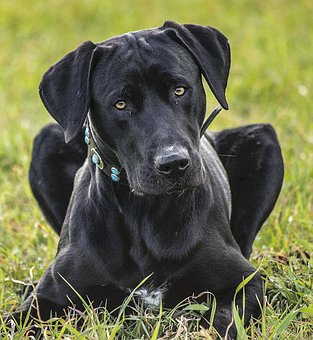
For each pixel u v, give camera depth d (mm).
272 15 18375
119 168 8273
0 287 9227
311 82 15125
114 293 8391
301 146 12477
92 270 8398
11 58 18203
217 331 7762
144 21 19172
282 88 15062
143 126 7918
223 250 8461
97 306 8469
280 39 17125
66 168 10016
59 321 8016
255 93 15148
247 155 10016
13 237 10719
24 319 8305
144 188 7844
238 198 9898
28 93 16406
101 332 7551
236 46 17281
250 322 7859
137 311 8203
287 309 8188
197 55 8328
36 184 10117
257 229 9750
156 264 8289
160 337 7852
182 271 8305
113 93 8023
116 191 8336
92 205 8500
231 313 7961
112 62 8117
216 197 8750
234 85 15406
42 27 19547
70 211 8844
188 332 7672
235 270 8422
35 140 10273
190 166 7742
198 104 8250
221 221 8656
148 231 8273
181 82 8047
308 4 18781
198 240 8336
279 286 8500
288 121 13586
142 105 7992
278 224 10016
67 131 8117
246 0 19672
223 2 19875
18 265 9742
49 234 10242
